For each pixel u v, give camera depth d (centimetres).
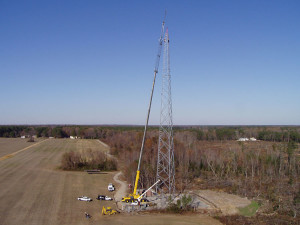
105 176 9588
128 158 11162
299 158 11525
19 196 6775
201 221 5316
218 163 10538
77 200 6550
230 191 7656
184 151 11356
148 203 6256
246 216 5678
